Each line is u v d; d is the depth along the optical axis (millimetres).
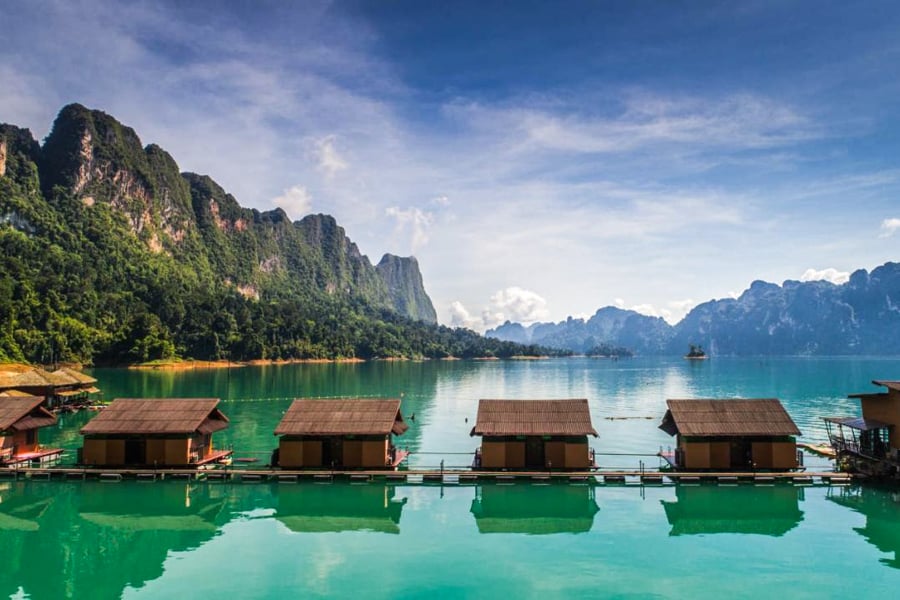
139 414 40469
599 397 96250
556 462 39188
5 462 39938
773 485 37094
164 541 28906
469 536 29500
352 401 41438
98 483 38250
